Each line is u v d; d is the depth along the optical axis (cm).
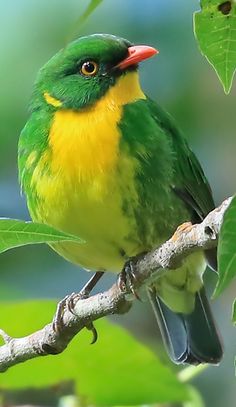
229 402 1412
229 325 1477
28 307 917
